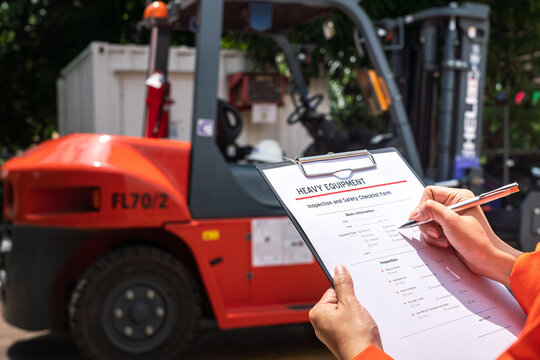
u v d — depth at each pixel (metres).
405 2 7.91
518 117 11.68
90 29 9.77
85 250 3.57
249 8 3.66
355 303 0.95
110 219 3.27
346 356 0.92
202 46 3.43
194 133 3.43
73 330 3.35
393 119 3.90
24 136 12.20
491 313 1.01
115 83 6.30
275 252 3.57
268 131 6.50
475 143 4.61
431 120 5.05
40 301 3.40
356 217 1.04
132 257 3.41
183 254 3.71
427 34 4.77
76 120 7.35
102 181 3.25
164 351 3.48
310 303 3.64
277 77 6.27
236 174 3.52
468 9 4.54
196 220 3.43
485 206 4.81
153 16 4.00
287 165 1.05
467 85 4.60
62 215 3.32
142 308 3.43
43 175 3.29
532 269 0.96
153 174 3.36
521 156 5.80
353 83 9.26
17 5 10.30
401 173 1.13
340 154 1.10
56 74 10.95
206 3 3.44
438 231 1.06
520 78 8.54
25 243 3.38
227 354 3.98
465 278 1.04
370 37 3.88
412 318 0.97
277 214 3.58
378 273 0.99
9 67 11.08
